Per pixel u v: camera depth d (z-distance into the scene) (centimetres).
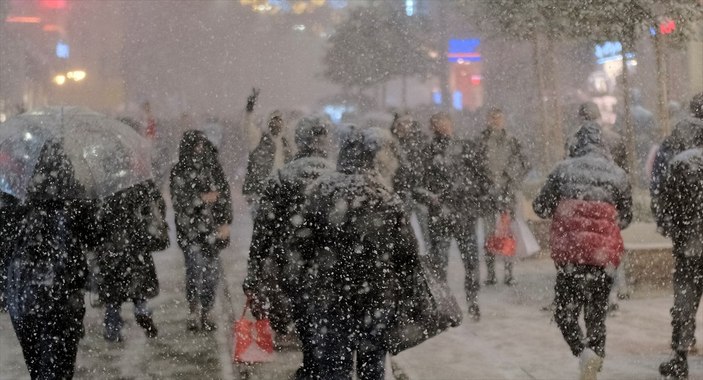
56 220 756
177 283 1427
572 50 2756
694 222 864
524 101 3039
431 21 3972
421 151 1234
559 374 904
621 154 1267
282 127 1219
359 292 658
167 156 2169
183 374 909
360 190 663
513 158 1302
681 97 2402
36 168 771
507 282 1421
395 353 661
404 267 662
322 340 665
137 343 1038
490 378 894
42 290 735
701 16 1641
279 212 721
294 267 679
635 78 2514
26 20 6612
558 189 870
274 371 909
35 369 741
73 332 750
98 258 969
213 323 1105
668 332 1077
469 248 1198
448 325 663
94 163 897
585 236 849
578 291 859
